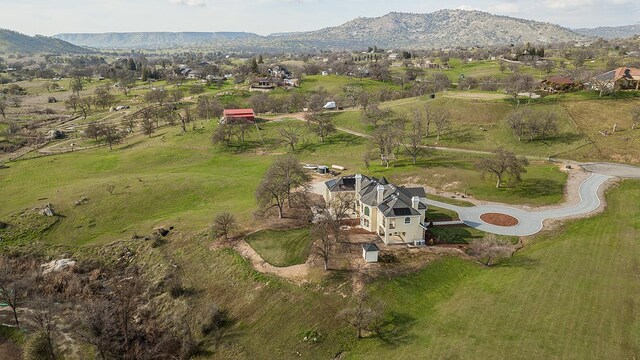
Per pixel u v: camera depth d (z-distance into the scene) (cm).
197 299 6875
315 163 13112
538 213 8744
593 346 4906
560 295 5894
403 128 14425
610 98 14375
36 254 8550
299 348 5553
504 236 7875
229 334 6034
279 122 17175
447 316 5678
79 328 6562
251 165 13212
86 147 16350
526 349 4931
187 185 11312
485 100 15825
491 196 9681
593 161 11250
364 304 5978
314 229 7431
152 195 10769
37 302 7181
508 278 6456
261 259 7394
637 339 4969
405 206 7525
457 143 13588
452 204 9400
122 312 6681
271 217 8925
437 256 7144
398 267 6788
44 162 14025
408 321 5694
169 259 7981
